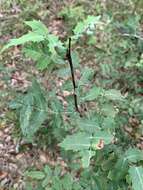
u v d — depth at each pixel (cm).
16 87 527
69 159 258
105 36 582
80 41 588
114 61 528
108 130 173
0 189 417
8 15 648
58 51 187
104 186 186
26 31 615
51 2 673
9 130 467
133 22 359
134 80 511
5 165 439
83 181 201
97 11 654
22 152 449
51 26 631
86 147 149
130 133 434
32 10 652
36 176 275
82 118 200
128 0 669
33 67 557
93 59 564
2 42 598
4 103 493
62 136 227
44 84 525
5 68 552
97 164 193
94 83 510
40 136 441
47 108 210
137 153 166
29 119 204
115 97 219
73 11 644
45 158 439
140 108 407
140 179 151
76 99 217
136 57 491
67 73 223
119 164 164
